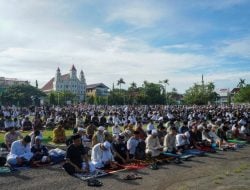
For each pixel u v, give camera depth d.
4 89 146.62
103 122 32.66
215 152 20.25
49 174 13.59
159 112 48.22
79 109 58.84
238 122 30.44
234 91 152.50
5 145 18.20
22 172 13.89
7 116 29.16
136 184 12.26
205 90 118.56
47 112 45.25
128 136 19.39
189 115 43.25
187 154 18.95
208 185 12.19
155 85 142.75
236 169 15.20
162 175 13.83
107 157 14.89
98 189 11.50
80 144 13.84
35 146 15.95
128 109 57.78
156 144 17.34
